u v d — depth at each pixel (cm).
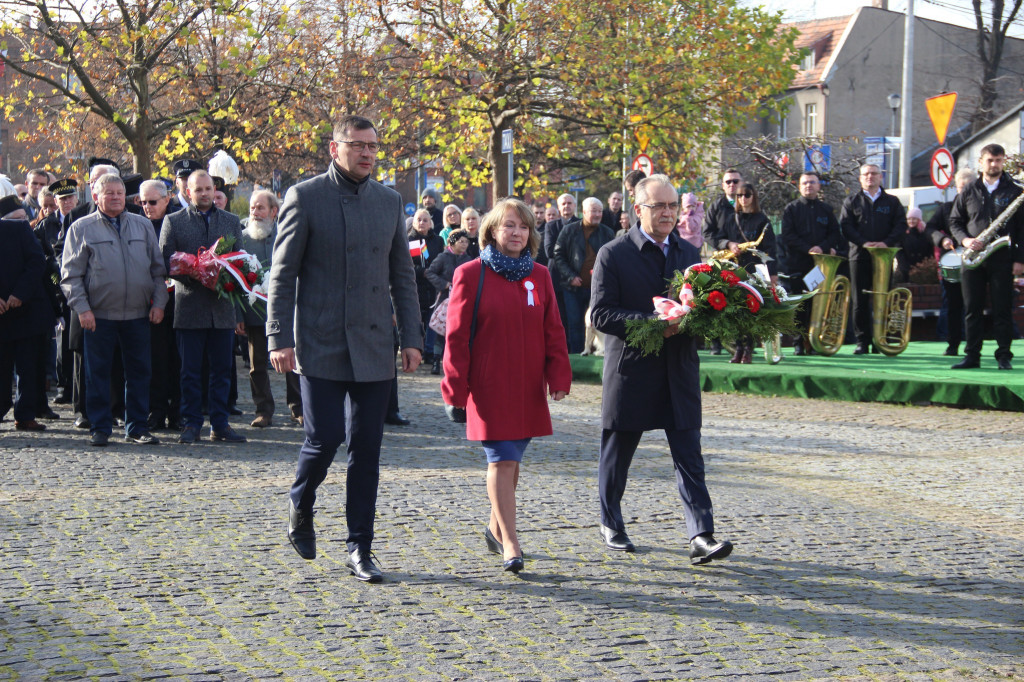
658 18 2230
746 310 577
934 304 1972
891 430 1041
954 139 4922
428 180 3481
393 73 2344
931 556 618
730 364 1382
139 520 686
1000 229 1260
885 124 5303
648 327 571
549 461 894
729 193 1373
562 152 2591
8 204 1073
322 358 560
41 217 1216
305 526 585
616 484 626
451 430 1053
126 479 816
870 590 556
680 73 2239
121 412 1095
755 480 820
